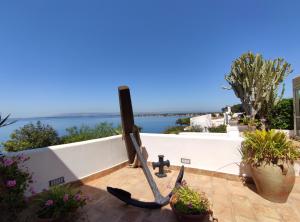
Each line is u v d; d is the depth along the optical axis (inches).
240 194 127.2
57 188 102.7
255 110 334.0
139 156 149.9
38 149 127.3
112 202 121.6
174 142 182.2
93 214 107.3
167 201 113.0
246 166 146.7
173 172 176.2
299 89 281.0
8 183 83.7
